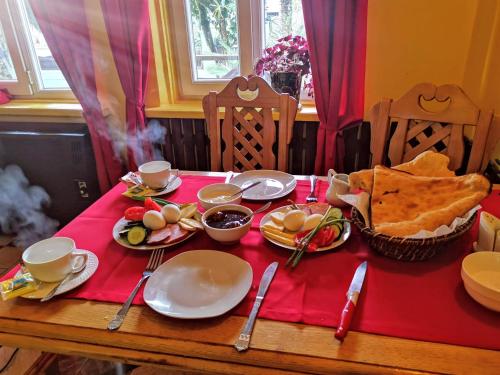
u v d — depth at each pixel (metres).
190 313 0.71
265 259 0.89
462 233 0.82
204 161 2.17
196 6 2.06
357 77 1.70
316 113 1.91
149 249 0.92
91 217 1.11
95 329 0.71
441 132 1.26
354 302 0.72
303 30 2.01
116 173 2.23
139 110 2.04
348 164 1.99
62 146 2.17
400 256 0.84
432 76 1.81
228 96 1.46
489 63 1.56
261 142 1.48
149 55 1.97
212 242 0.96
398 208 0.90
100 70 2.09
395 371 0.60
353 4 1.59
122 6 1.82
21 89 2.41
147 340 0.68
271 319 0.71
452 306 0.73
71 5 1.88
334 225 0.94
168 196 1.23
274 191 1.22
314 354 0.64
